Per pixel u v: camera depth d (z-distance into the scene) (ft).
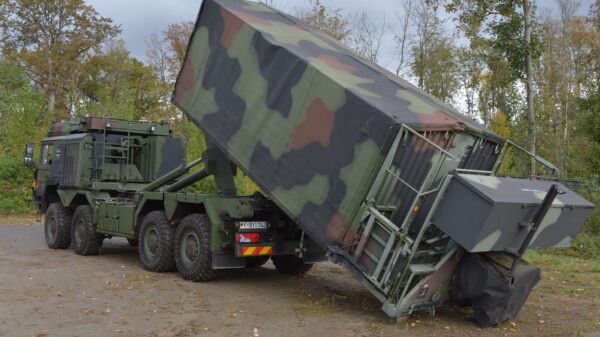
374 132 21.03
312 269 35.68
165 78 148.05
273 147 24.70
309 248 30.19
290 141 23.99
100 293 26.30
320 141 22.79
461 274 22.06
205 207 28.50
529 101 67.97
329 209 22.33
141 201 33.30
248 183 42.22
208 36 28.78
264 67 25.48
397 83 25.40
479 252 21.77
